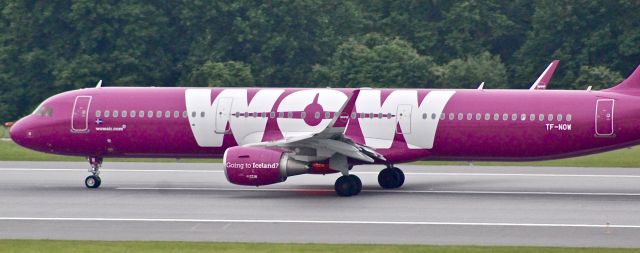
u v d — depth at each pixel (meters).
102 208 153.12
